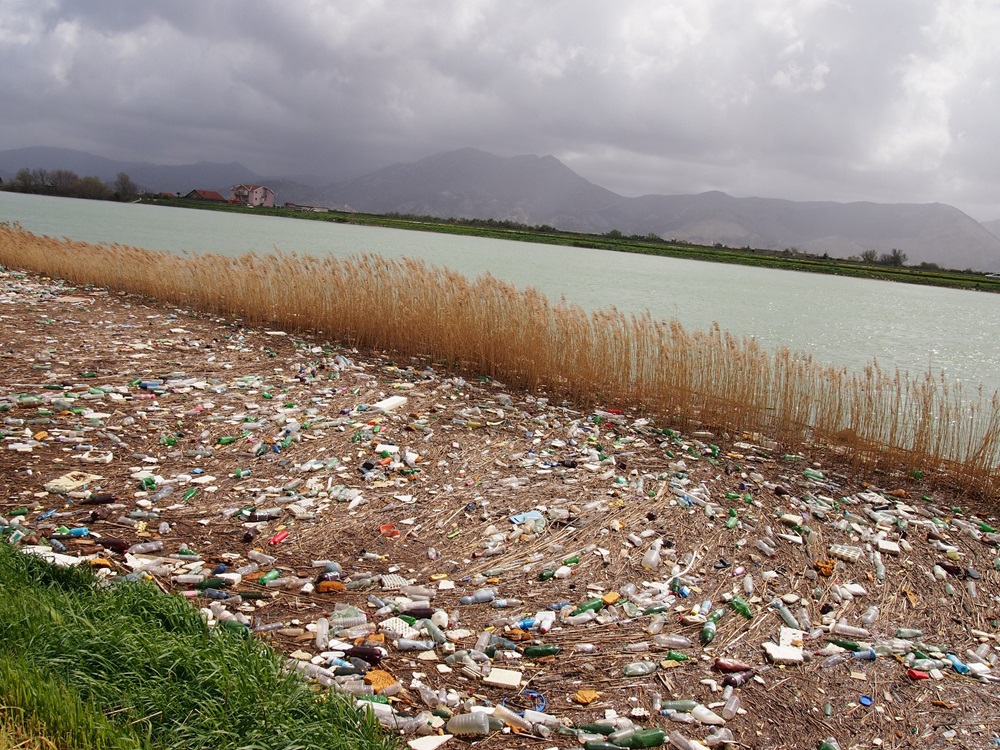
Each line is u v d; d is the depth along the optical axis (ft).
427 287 57.41
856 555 26.18
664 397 44.01
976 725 16.83
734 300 162.71
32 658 13.07
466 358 51.62
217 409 36.55
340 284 59.36
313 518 25.41
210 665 14.08
